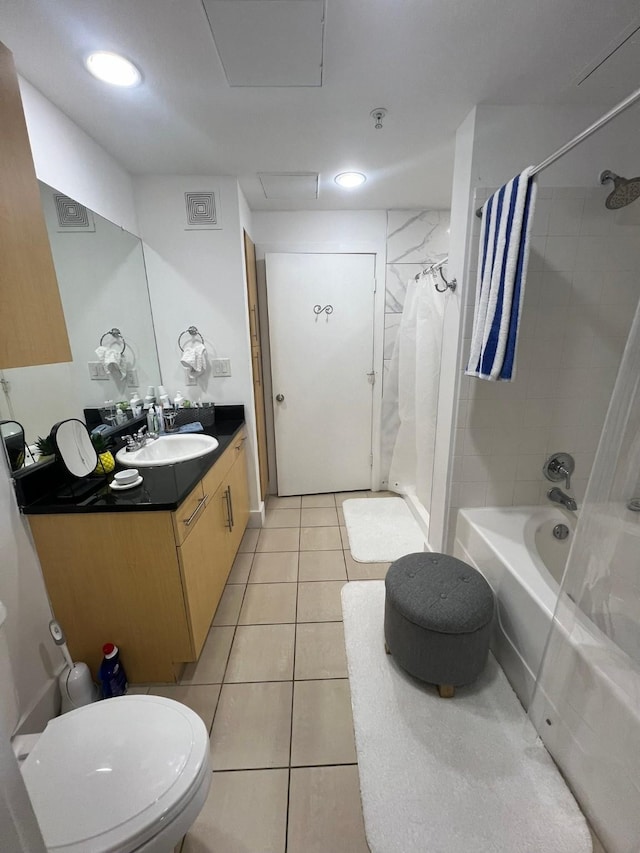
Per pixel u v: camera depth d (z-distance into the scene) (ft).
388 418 9.98
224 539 6.08
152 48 3.65
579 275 5.21
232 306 7.29
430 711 4.29
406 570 4.90
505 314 4.27
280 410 9.66
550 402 5.65
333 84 4.25
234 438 6.83
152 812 2.36
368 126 5.15
